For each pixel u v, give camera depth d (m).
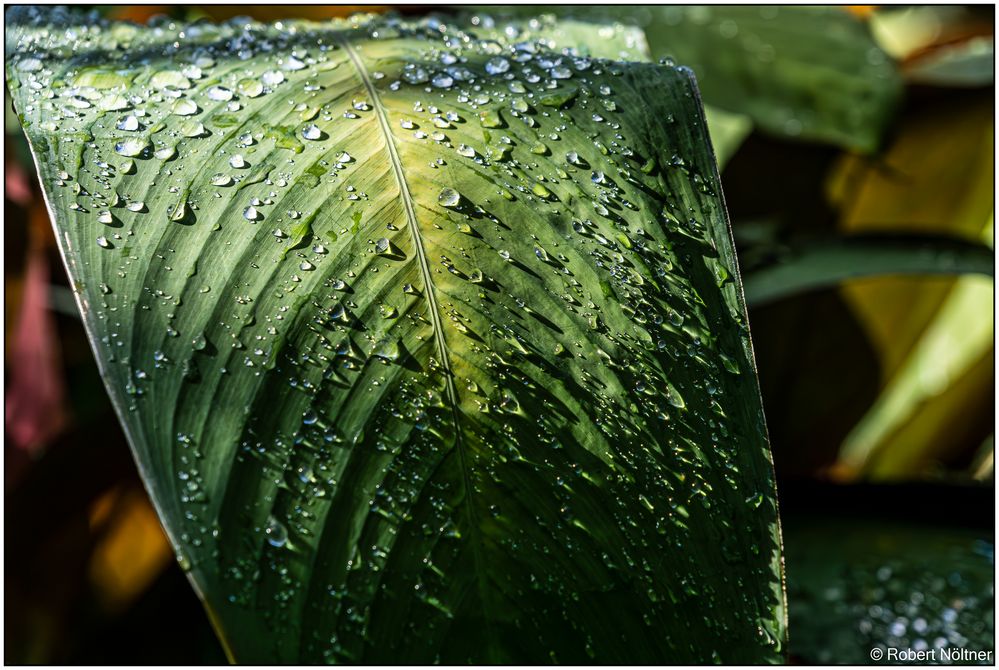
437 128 0.58
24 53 0.60
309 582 0.56
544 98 0.59
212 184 0.57
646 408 0.56
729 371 0.56
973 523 0.72
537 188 0.57
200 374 0.56
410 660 0.56
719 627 0.56
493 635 0.56
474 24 0.66
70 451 0.69
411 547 0.56
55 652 0.75
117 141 0.57
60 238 0.56
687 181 0.58
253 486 0.56
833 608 0.67
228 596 0.55
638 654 0.56
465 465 0.56
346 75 0.60
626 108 0.58
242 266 0.56
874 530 0.72
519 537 0.56
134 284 0.56
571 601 0.56
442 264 0.56
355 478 0.56
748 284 0.71
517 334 0.56
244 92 0.59
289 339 0.56
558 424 0.56
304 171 0.57
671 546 0.56
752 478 0.56
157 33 0.63
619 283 0.57
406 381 0.56
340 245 0.56
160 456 0.55
